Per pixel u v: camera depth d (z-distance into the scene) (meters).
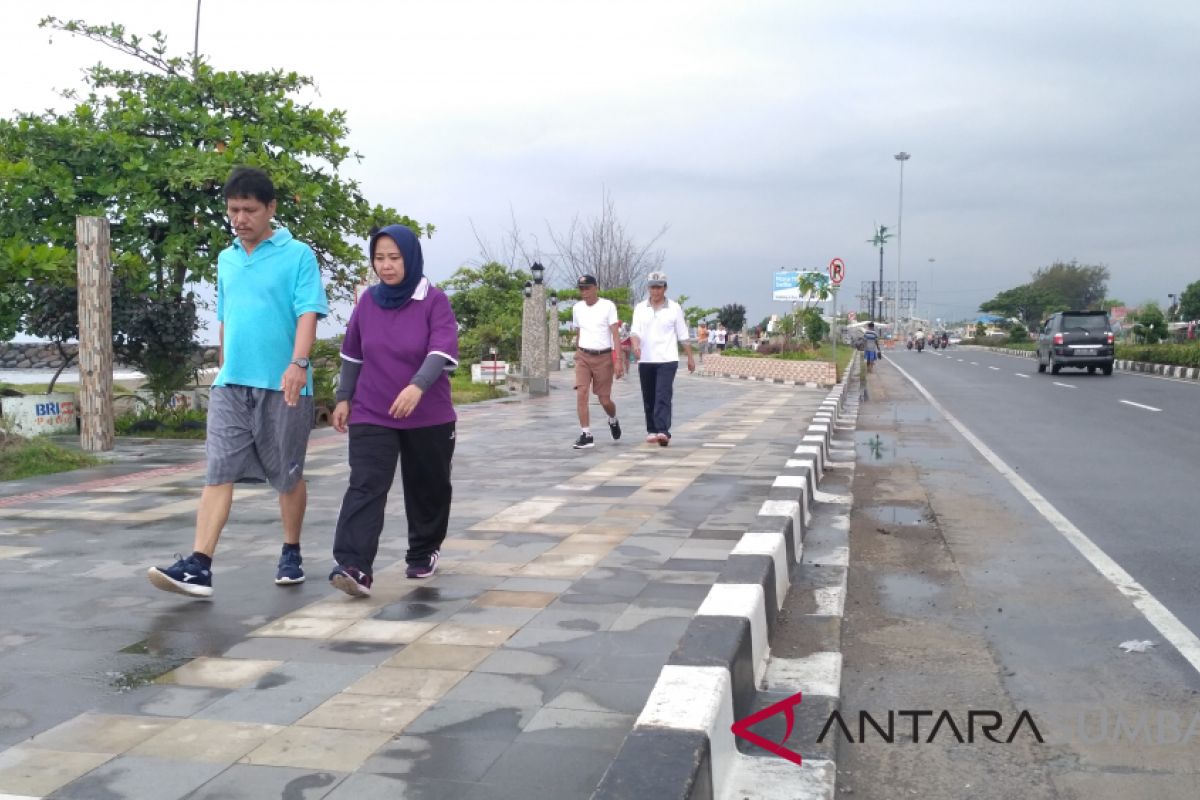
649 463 9.44
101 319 10.47
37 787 2.76
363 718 3.23
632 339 10.95
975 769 3.22
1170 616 4.82
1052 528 7.01
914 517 7.49
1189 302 85.25
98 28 13.37
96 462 9.49
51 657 3.84
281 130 13.52
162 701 3.39
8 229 12.23
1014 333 82.75
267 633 4.14
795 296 75.00
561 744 3.03
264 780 2.80
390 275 4.71
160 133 13.47
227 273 4.75
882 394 22.73
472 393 19.97
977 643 4.45
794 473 7.48
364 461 4.70
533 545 5.80
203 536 4.63
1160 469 9.93
